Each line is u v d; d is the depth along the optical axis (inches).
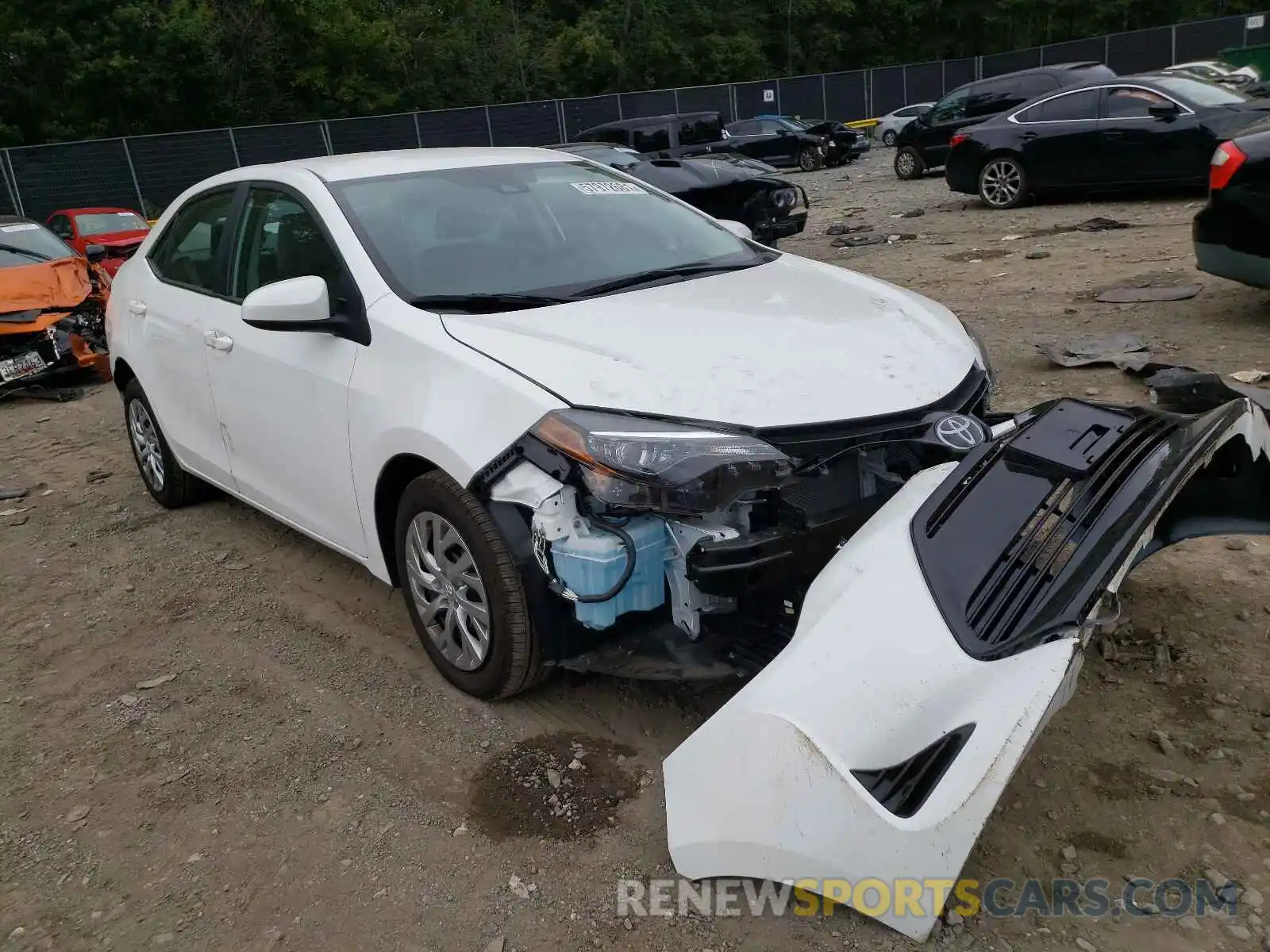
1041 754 106.6
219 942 93.9
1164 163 454.3
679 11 1913.1
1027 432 102.7
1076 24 2098.9
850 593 92.8
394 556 134.5
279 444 148.0
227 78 1301.7
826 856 83.1
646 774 110.6
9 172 957.8
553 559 105.0
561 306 125.9
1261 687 114.0
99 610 166.1
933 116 723.4
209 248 171.6
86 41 1198.3
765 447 97.9
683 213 166.1
